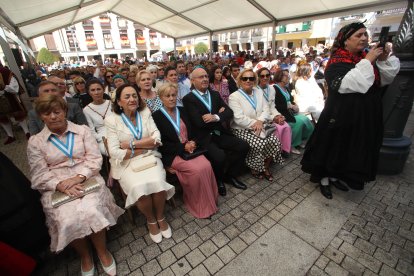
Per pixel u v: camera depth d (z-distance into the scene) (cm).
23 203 171
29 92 839
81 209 175
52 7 827
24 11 750
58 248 162
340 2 645
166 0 947
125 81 438
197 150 255
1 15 652
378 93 221
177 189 296
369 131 218
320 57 882
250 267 188
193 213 250
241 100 312
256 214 246
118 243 218
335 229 221
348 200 261
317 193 277
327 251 198
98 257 205
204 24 1174
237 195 280
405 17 258
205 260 196
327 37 2444
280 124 344
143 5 1096
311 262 189
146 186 202
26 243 178
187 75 667
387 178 298
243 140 290
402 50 262
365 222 228
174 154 254
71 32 3388
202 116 280
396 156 292
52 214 176
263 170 299
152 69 491
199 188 237
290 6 737
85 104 398
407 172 310
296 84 441
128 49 4044
